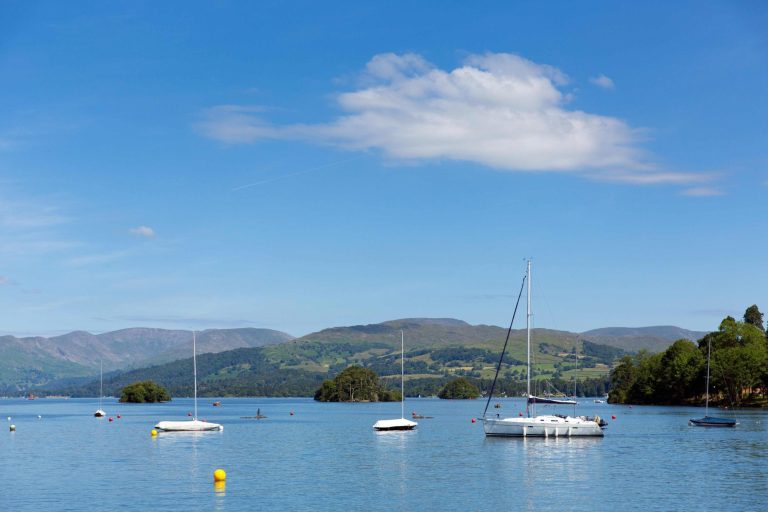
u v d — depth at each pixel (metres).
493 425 135.25
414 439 141.38
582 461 98.81
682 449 113.69
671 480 81.38
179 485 79.50
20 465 99.81
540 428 131.75
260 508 66.19
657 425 169.88
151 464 99.81
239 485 79.38
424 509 65.75
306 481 82.12
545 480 81.88
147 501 69.88
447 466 94.88
